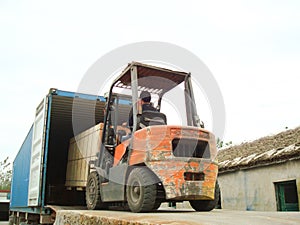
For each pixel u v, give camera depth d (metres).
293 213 4.82
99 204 6.46
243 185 11.84
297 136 11.93
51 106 8.67
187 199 5.18
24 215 11.29
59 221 5.82
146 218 3.79
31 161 9.48
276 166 10.63
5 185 40.44
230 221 3.48
